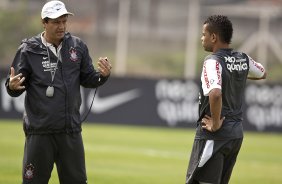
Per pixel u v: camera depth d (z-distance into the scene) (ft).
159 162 159.74
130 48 563.48
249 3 549.54
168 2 590.55
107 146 186.91
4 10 480.23
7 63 470.39
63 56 77.66
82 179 79.00
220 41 75.97
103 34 557.74
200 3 547.49
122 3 523.70
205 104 75.00
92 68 79.56
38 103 76.89
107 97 247.09
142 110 248.11
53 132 77.05
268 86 245.45
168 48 573.33
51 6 76.18
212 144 74.84
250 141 220.23
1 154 157.58
